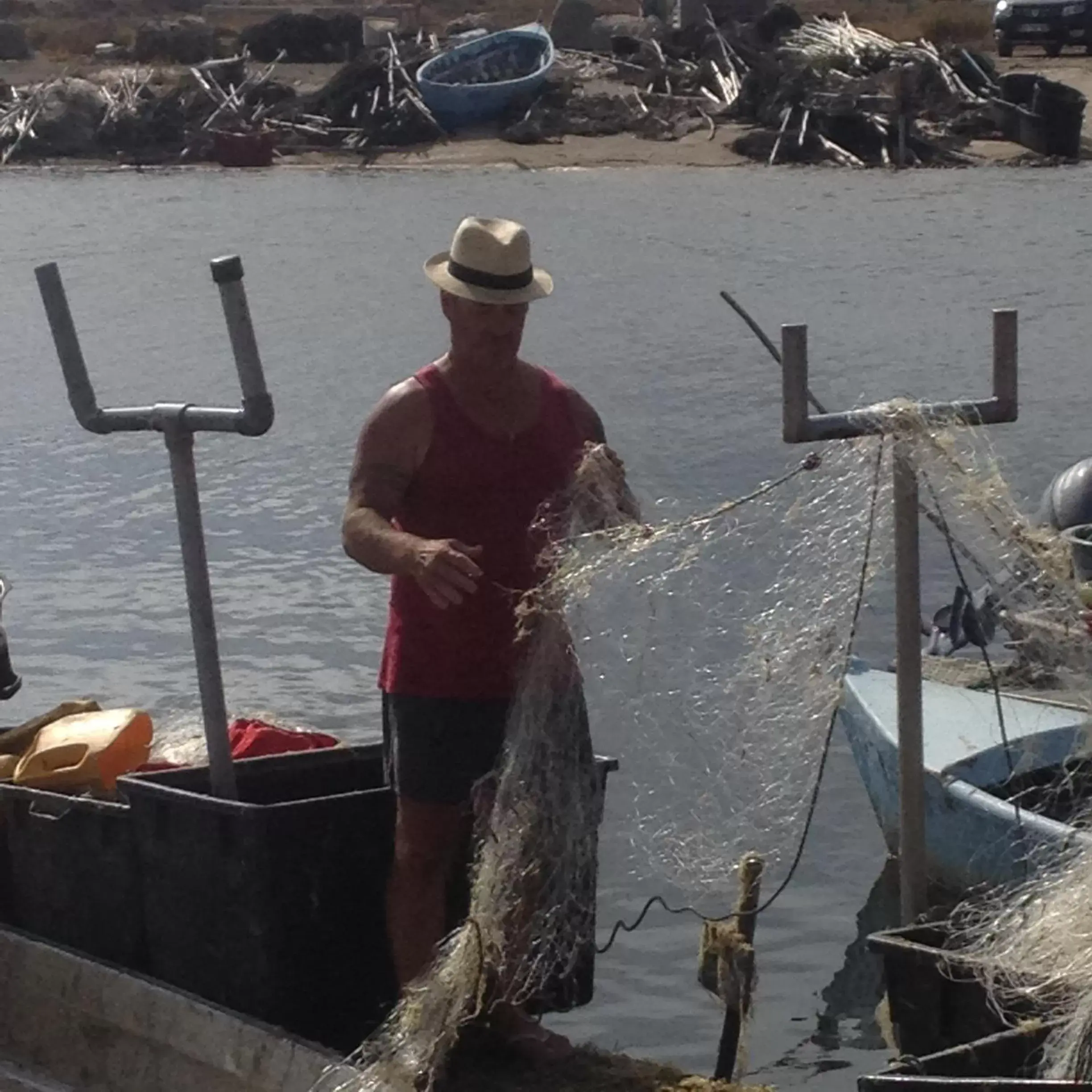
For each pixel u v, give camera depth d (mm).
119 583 12133
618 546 4613
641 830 6711
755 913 5262
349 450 15594
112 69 47469
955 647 8562
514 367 4586
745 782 6293
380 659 10711
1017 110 38062
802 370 4832
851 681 8039
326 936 4820
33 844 5297
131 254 27438
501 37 42344
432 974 4559
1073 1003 4512
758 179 35531
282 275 25406
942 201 31875
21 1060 5219
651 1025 6730
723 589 5957
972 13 56000
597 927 6828
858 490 5270
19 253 27719
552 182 35438
